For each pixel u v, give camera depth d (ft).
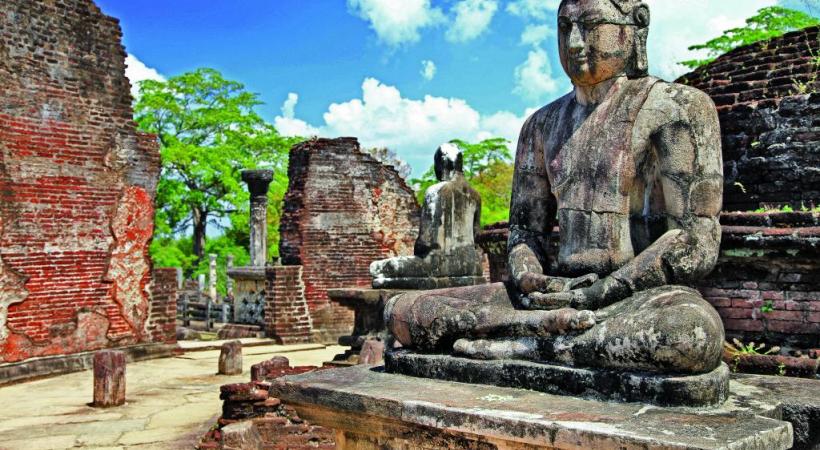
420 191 113.80
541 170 16.26
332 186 62.49
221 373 40.09
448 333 15.21
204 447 24.77
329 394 14.33
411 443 13.78
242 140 108.88
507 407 12.42
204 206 108.37
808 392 13.98
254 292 62.13
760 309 22.67
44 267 40.45
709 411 11.94
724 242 22.63
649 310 12.76
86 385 37.19
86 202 42.73
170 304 47.83
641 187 14.79
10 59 39.09
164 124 107.45
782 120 27.14
